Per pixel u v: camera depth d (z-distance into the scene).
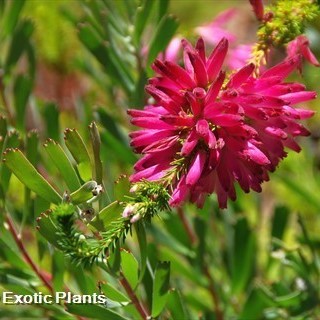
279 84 0.52
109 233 0.51
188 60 0.53
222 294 0.72
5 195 0.59
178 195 0.51
